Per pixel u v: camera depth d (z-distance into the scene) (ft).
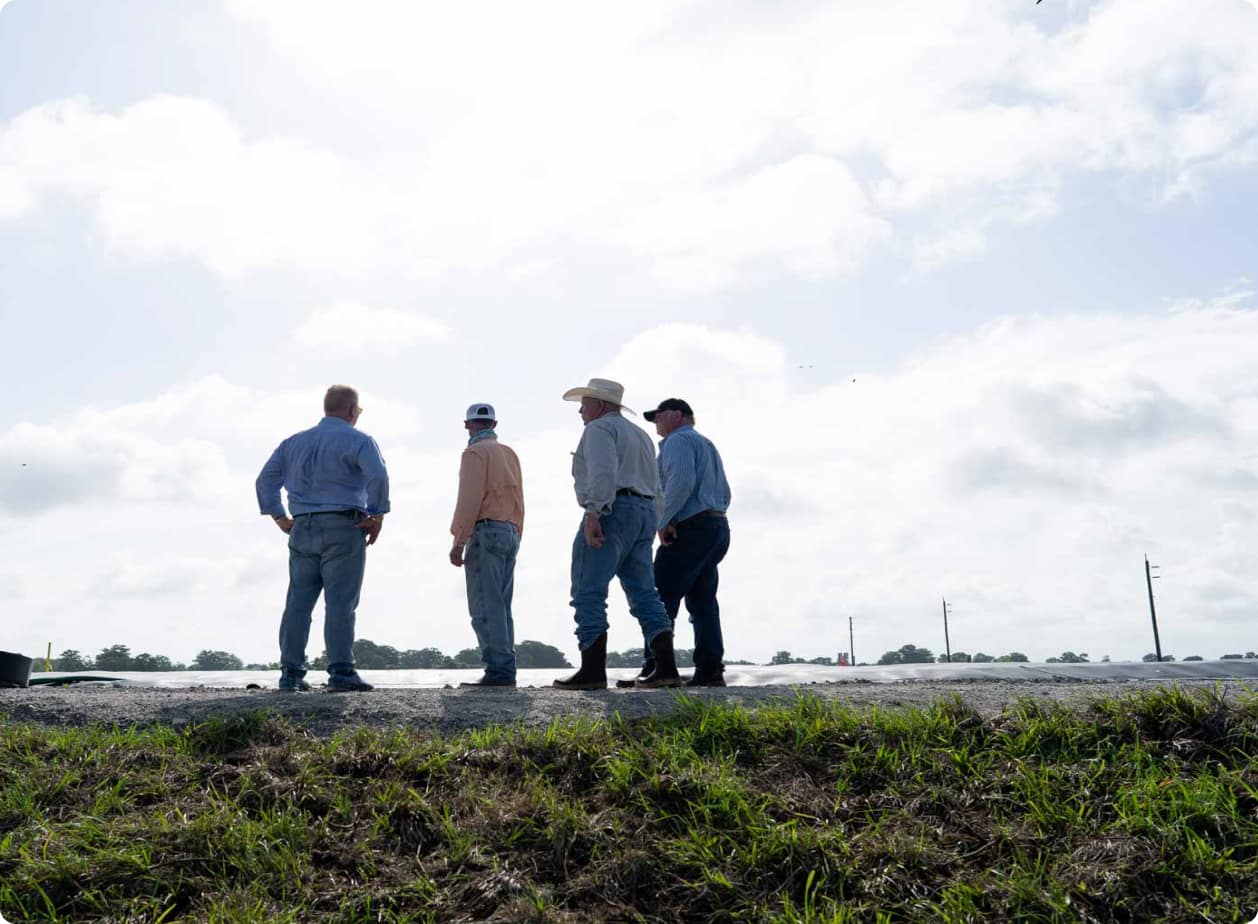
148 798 13.79
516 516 24.52
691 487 23.72
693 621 24.66
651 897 11.87
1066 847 12.64
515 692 19.81
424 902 11.62
